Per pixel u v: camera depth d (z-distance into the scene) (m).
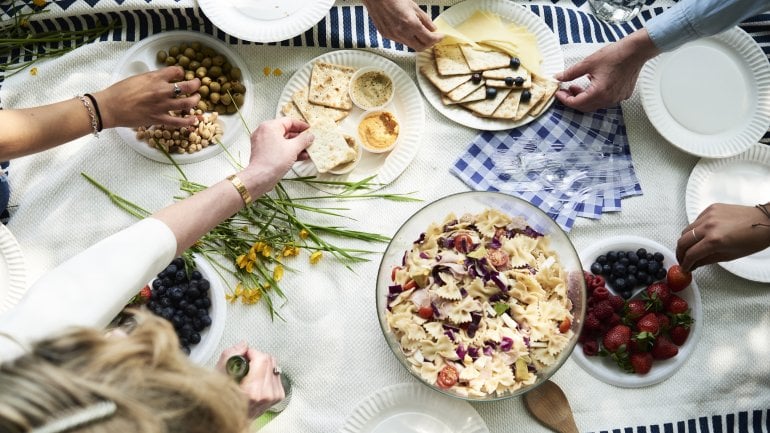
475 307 1.60
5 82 1.83
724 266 1.74
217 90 1.80
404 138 1.82
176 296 1.64
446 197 1.62
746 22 1.87
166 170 1.80
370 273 1.76
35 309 1.09
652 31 1.66
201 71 1.79
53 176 1.78
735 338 1.75
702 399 1.72
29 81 1.83
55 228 1.76
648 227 1.82
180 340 1.65
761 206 1.59
